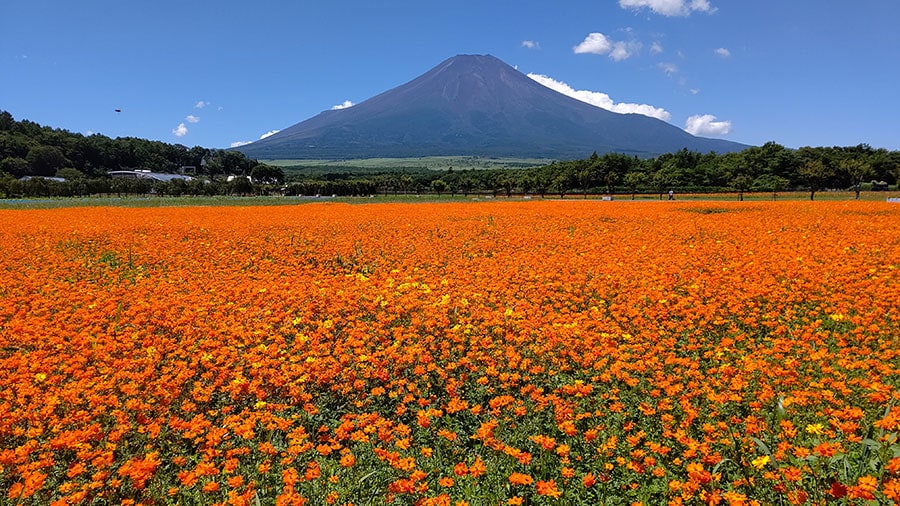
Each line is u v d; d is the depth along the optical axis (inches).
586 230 898.1
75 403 247.0
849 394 247.4
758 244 685.3
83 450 210.1
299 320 366.0
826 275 459.8
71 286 498.6
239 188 3390.7
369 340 344.2
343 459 198.1
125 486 205.0
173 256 666.2
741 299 402.3
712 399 239.5
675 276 505.4
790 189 2896.2
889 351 282.5
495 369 287.0
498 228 932.0
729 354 315.3
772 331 353.1
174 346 321.4
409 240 783.7
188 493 200.8
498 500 189.6
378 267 598.5
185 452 231.1
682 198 2496.3
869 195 2343.8
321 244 765.3
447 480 188.1
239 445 235.1
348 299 415.2
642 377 280.2
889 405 214.4
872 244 636.7
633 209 1391.5
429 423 241.3
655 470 195.9
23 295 454.6
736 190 2797.7
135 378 267.7
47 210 1513.3
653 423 244.7
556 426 240.5
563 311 408.5
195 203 2151.8
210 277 547.8
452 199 2704.2
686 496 184.5
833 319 354.0
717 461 199.6
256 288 462.0
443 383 292.5
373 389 269.3
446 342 322.7
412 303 394.0
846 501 173.6
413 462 203.8
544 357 311.1
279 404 254.2
